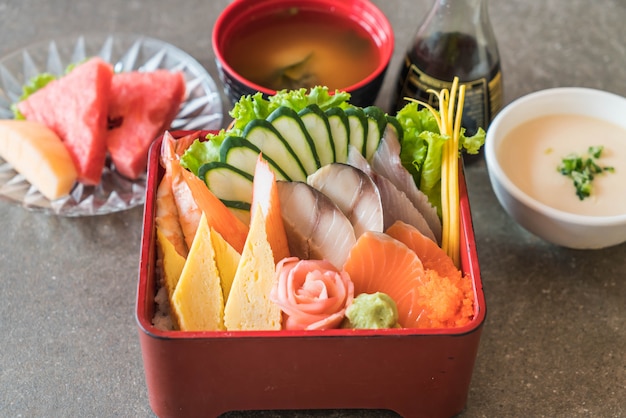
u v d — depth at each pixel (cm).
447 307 52
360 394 54
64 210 64
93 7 79
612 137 65
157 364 51
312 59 69
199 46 76
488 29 66
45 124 67
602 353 60
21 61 73
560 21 80
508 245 65
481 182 68
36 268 63
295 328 52
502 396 58
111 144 66
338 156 56
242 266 52
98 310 61
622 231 59
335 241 54
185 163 56
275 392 54
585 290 63
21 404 57
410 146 57
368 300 52
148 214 54
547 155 64
